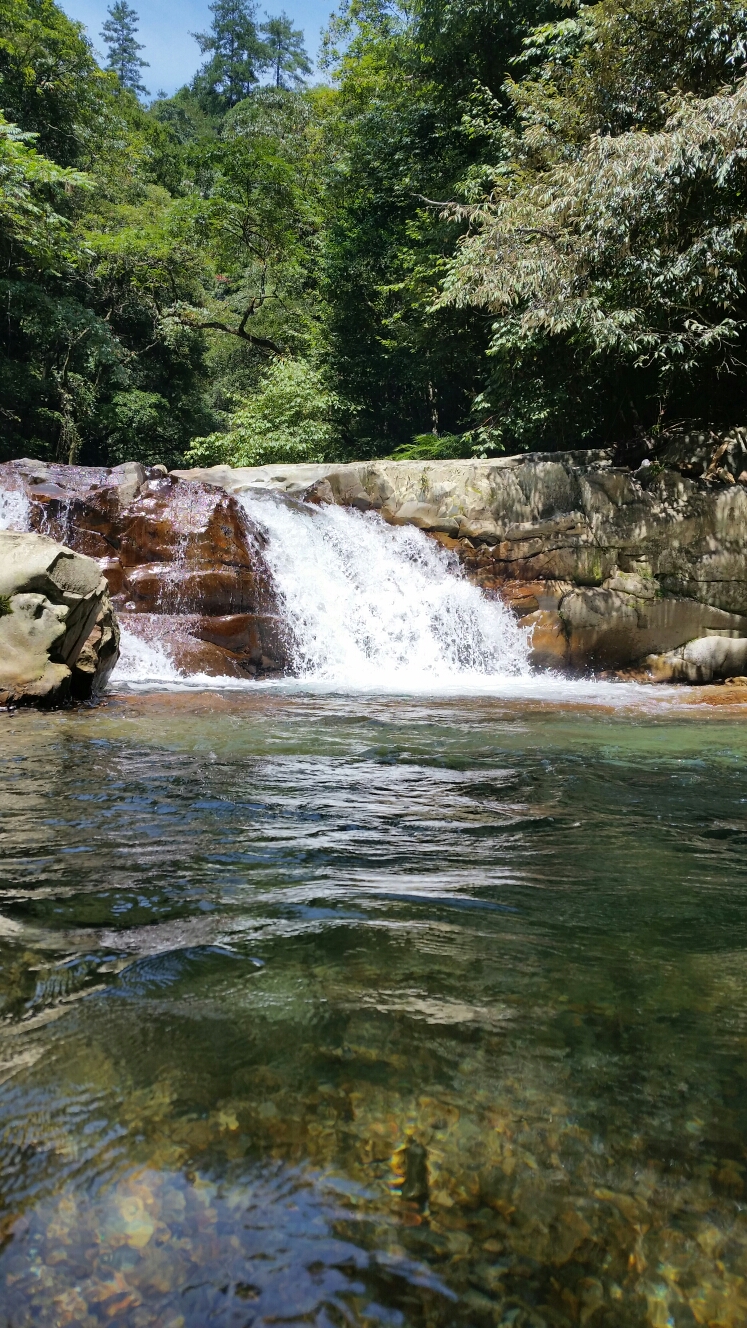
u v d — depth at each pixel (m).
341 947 1.79
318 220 24.55
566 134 12.05
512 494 11.01
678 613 10.57
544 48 13.09
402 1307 0.85
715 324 10.78
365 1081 1.25
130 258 24.88
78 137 25.03
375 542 10.73
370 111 21.59
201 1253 0.91
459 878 2.33
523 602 10.74
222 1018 1.45
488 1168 1.06
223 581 8.94
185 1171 1.04
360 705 6.30
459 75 18.06
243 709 5.87
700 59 10.38
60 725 4.95
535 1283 0.89
